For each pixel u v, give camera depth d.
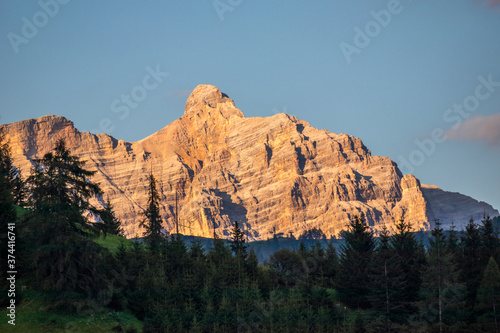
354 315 114.00
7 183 96.38
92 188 94.31
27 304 86.44
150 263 112.50
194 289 110.94
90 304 90.25
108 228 96.12
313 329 106.25
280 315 106.19
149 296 100.94
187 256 119.88
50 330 82.88
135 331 91.06
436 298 114.81
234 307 107.38
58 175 90.19
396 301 116.94
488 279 113.94
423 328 110.88
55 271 88.12
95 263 90.88
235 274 119.44
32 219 88.38
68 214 88.69
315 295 115.56
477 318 112.50
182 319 100.44
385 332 111.19
